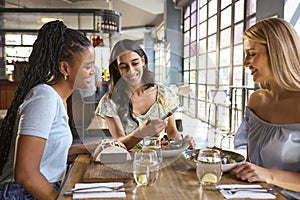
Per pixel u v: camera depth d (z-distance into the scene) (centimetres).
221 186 118
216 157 119
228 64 562
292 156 145
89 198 107
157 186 118
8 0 880
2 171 135
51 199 116
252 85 441
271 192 113
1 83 523
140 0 1019
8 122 136
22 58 743
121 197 108
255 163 157
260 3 404
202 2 757
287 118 150
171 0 995
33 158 117
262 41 146
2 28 704
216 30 636
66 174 138
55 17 688
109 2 1037
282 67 143
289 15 339
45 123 122
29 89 135
